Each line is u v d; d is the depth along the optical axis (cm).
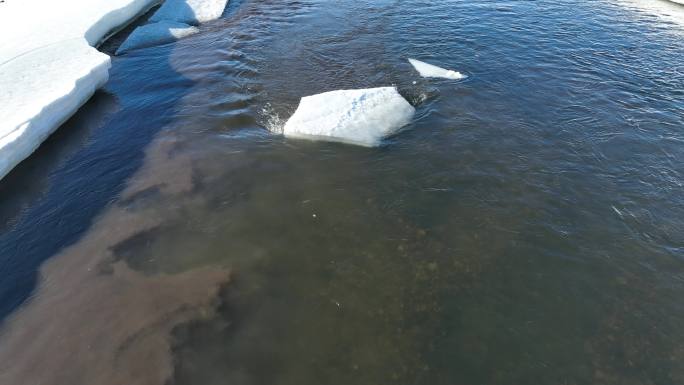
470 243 577
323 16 1262
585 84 883
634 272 534
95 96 941
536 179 668
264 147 768
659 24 1145
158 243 596
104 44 1193
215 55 1083
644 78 899
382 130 776
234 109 872
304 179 695
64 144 803
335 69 986
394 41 1084
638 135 745
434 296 518
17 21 1167
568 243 571
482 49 1023
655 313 492
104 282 546
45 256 592
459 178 677
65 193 696
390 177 689
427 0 1320
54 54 973
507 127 773
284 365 452
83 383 440
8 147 718
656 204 621
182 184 695
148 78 1002
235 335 480
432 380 439
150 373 446
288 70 995
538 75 916
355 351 464
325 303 513
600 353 457
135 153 772
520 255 559
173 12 1346
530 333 477
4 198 696
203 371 448
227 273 551
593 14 1203
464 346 467
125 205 664
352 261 562
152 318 499
